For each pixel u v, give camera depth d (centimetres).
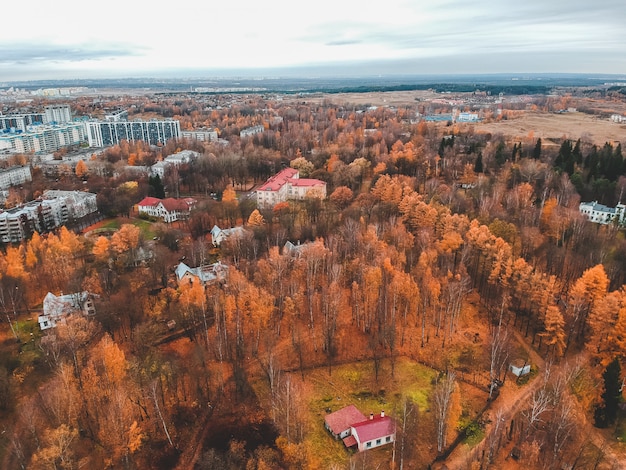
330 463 9062
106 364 9881
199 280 13738
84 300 13600
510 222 17212
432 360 12075
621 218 18162
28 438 9262
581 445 9538
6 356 11688
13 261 15150
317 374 11625
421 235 16038
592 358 11744
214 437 9731
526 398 10869
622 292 12131
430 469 9069
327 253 14975
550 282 12750
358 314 13088
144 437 9450
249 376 11419
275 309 12838
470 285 15100
